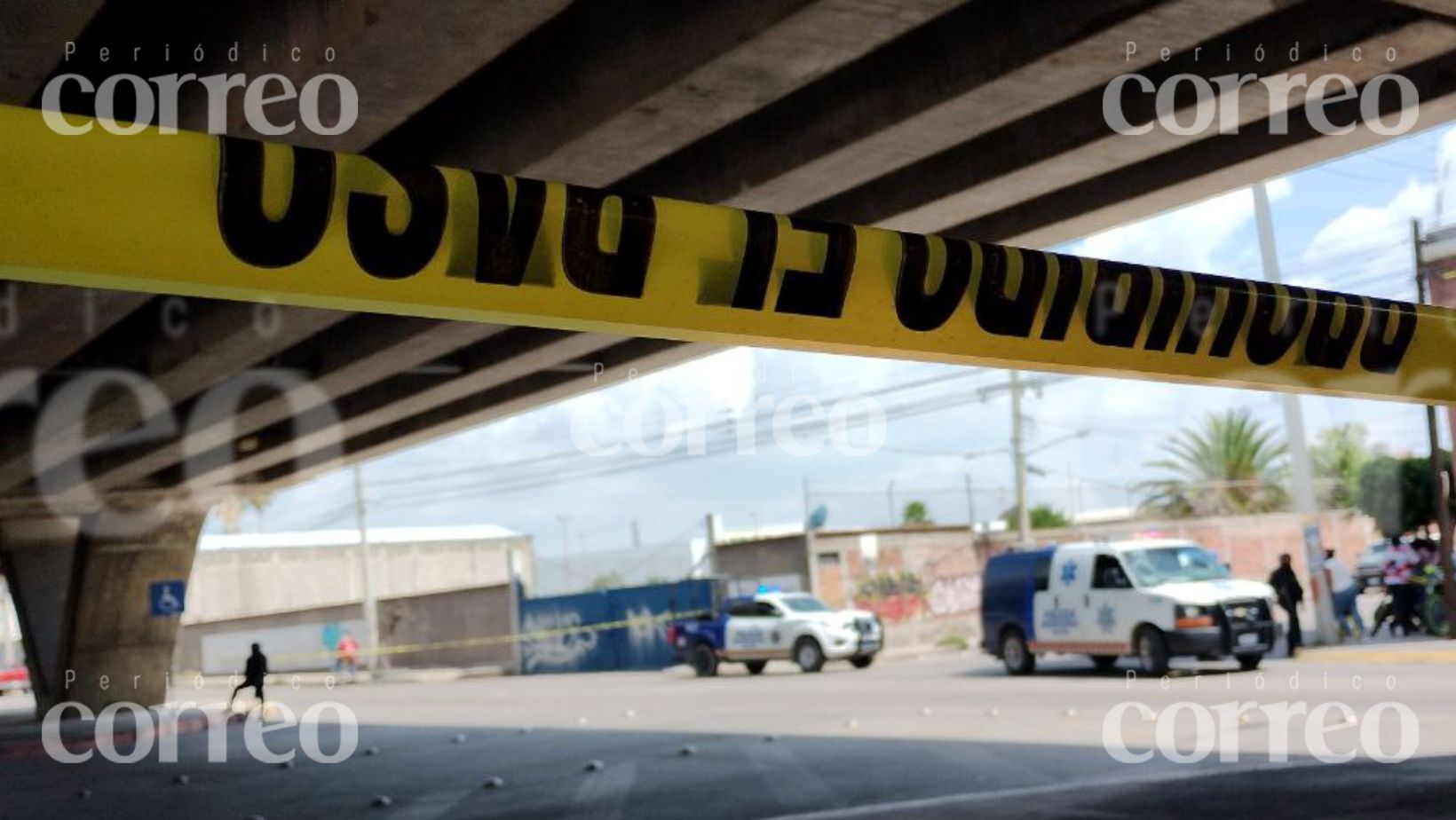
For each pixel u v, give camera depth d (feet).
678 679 105.19
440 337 55.77
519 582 156.15
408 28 27.78
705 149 41.34
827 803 32.78
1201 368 24.06
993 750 40.55
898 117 34.83
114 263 15.52
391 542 261.44
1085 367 22.74
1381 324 26.20
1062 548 72.33
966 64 33.12
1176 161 41.78
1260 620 64.80
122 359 63.26
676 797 35.83
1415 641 75.87
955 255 21.26
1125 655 67.15
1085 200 44.47
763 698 72.33
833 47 29.91
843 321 20.38
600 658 141.59
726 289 19.43
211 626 206.80
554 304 18.24
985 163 40.52
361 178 16.92
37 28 26.55
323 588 252.83
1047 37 31.24
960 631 139.74
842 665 108.68
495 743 57.06
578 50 33.91
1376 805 26.78
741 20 29.17
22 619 108.68
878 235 20.66
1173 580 67.56
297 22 29.66
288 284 16.53
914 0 27.91
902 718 53.26
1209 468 189.88
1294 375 25.20
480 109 37.42
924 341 21.12
